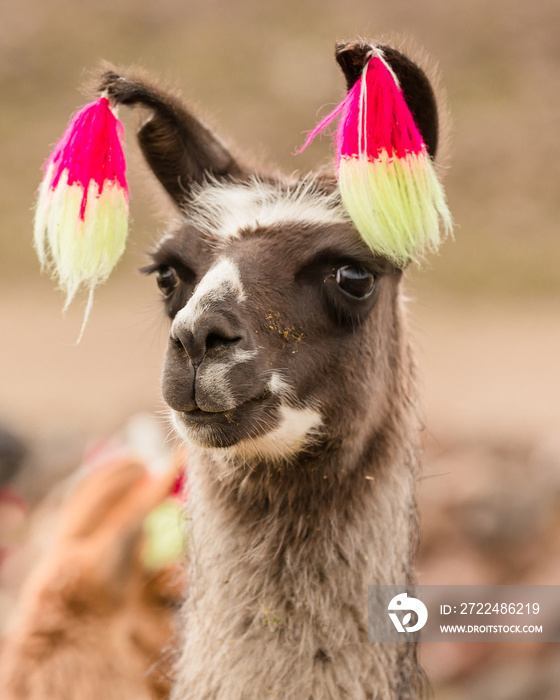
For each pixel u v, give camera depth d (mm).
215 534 7844
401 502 8125
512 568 17297
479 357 45719
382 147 6895
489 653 15828
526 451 22250
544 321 60625
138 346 45688
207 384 6906
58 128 122812
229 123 120812
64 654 8719
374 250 7402
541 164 113250
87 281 7738
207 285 7148
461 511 18438
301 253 7488
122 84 7773
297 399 7344
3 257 80062
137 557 9094
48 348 47656
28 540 14078
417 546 8523
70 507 9734
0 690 8711
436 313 64062
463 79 140375
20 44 142375
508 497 18156
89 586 8891
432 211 7023
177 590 9039
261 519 7723
